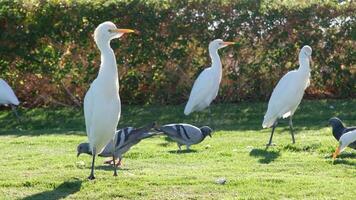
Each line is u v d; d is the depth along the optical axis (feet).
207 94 59.00
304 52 47.78
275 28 70.38
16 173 35.22
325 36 70.69
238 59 70.54
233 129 55.11
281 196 30.53
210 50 59.67
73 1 69.92
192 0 69.92
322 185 32.27
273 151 42.65
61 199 30.14
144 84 70.90
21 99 71.46
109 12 69.87
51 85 70.64
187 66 70.33
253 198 30.07
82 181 32.94
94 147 33.99
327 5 70.28
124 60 70.08
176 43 70.13
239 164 38.24
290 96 47.01
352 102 68.44
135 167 37.60
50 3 69.67
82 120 63.00
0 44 70.03
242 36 70.33
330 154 41.22
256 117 62.03
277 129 54.39
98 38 33.58
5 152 43.55
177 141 43.75
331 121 43.52
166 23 69.92
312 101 69.82
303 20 70.38
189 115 63.87
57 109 69.51
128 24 70.03
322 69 71.10
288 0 71.00
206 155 41.52
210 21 70.08
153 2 69.97
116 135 36.78
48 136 52.70
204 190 31.40
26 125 61.98
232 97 71.26
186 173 35.24
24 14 69.87
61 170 36.14
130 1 69.87
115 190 31.30
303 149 43.24
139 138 37.29
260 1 70.33
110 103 33.30
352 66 71.00
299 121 59.00
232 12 70.28
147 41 69.87
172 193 30.91
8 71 70.90
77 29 69.92
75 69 70.03
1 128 60.85
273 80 71.00
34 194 30.91
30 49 70.08
